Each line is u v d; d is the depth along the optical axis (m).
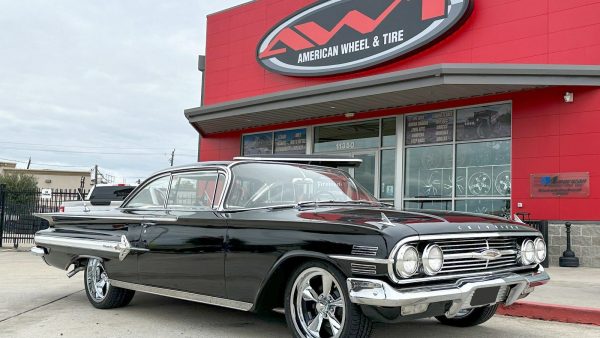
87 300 7.04
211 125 17.05
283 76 16.31
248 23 17.58
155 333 5.17
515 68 10.68
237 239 4.73
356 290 3.88
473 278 4.16
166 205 5.73
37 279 9.25
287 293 4.48
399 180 13.67
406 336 5.06
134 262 5.71
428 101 12.98
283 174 5.39
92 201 13.07
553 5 11.45
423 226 4.03
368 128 14.62
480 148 12.40
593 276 9.12
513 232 4.55
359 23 14.45
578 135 10.95
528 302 6.31
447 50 12.95
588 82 10.62
